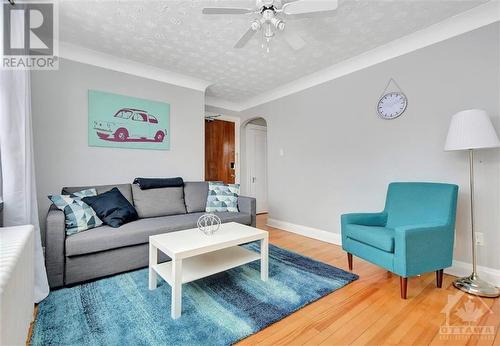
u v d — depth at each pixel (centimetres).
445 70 229
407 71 255
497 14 199
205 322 153
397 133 263
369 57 283
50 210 210
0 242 117
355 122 303
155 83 332
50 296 182
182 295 186
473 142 182
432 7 203
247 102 476
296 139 380
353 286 203
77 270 199
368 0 192
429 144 240
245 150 525
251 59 296
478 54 210
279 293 189
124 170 308
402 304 176
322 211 344
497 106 201
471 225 203
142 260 231
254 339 141
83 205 221
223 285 202
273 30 207
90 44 262
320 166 346
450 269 225
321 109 343
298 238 351
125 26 229
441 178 232
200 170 377
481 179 210
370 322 156
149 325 150
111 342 136
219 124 480
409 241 178
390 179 270
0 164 174
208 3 198
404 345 136
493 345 135
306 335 144
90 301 176
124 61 300
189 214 303
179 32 238
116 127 301
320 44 261
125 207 249
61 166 267
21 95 175
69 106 271
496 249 203
